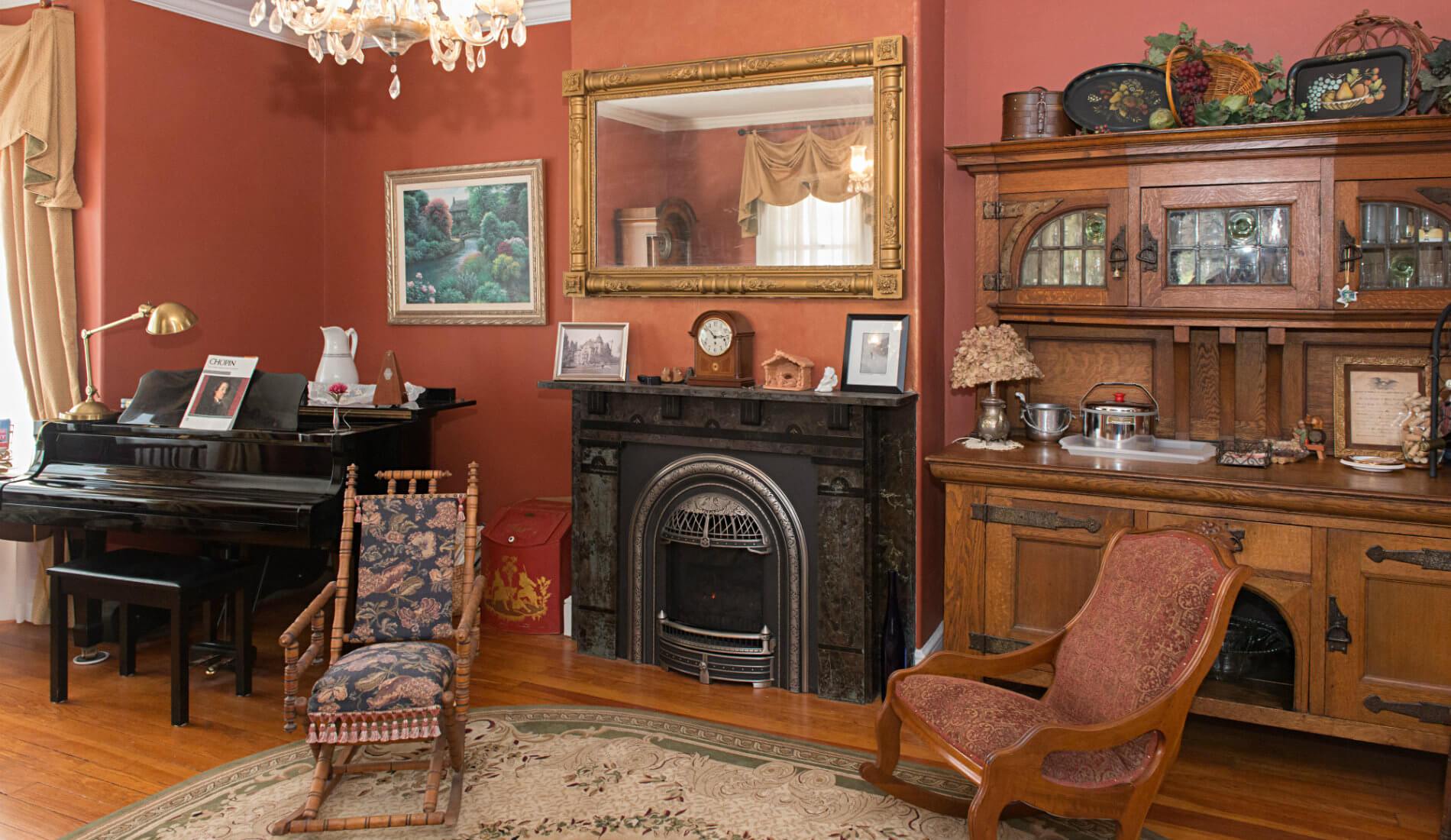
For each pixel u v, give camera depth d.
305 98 5.66
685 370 4.32
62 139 4.59
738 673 4.16
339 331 4.95
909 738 3.68
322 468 4.16
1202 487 3.35
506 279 5.35
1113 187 3.82
